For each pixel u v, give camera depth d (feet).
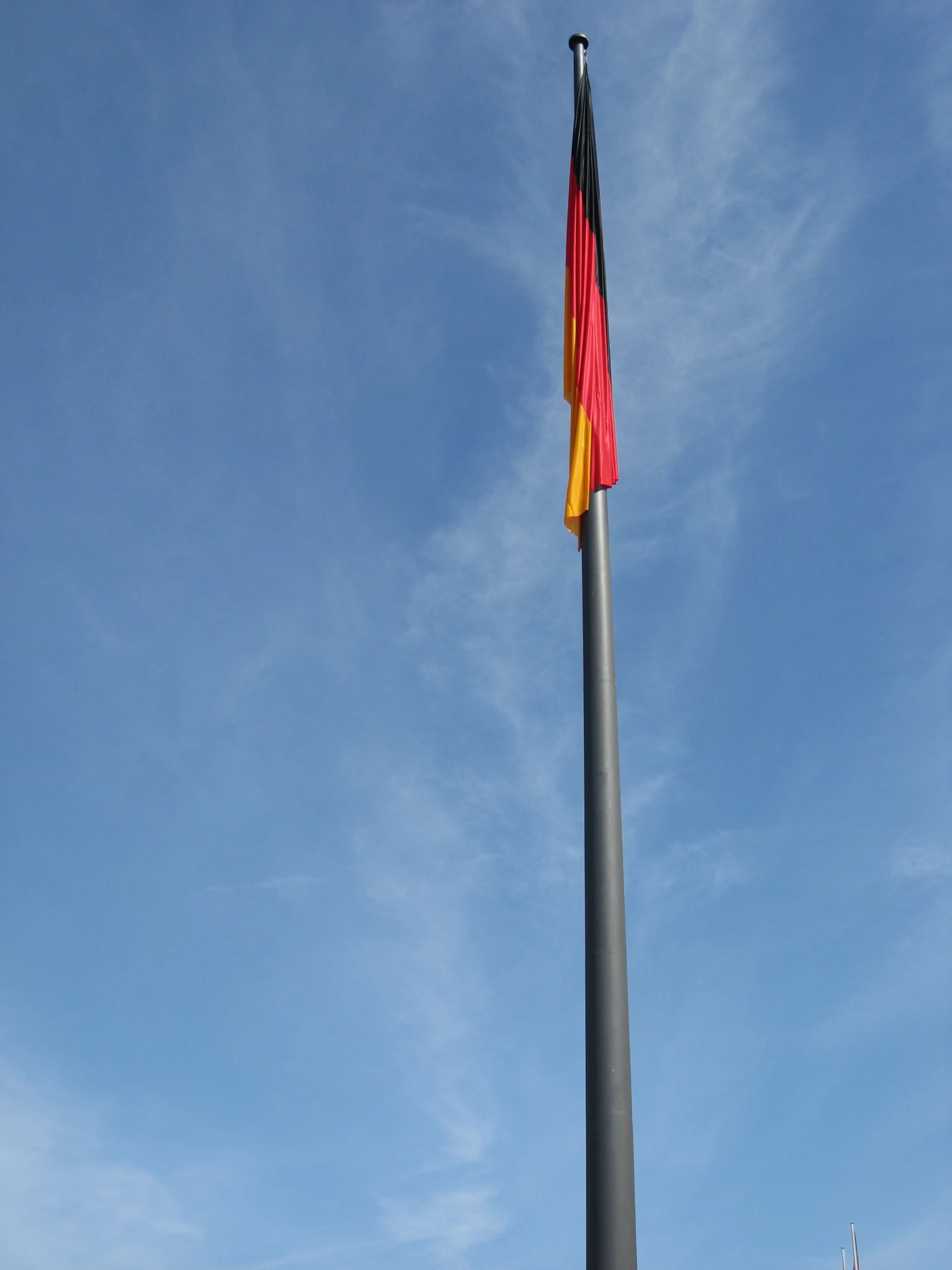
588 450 52.37
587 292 57.06
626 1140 36.22
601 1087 36.86
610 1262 34.24
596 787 41.98
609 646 45.96
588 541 49.52
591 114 62.08
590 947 39.32
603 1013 37.96
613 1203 35.12
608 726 43.45
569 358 56.49
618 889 40.09
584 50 64.39
